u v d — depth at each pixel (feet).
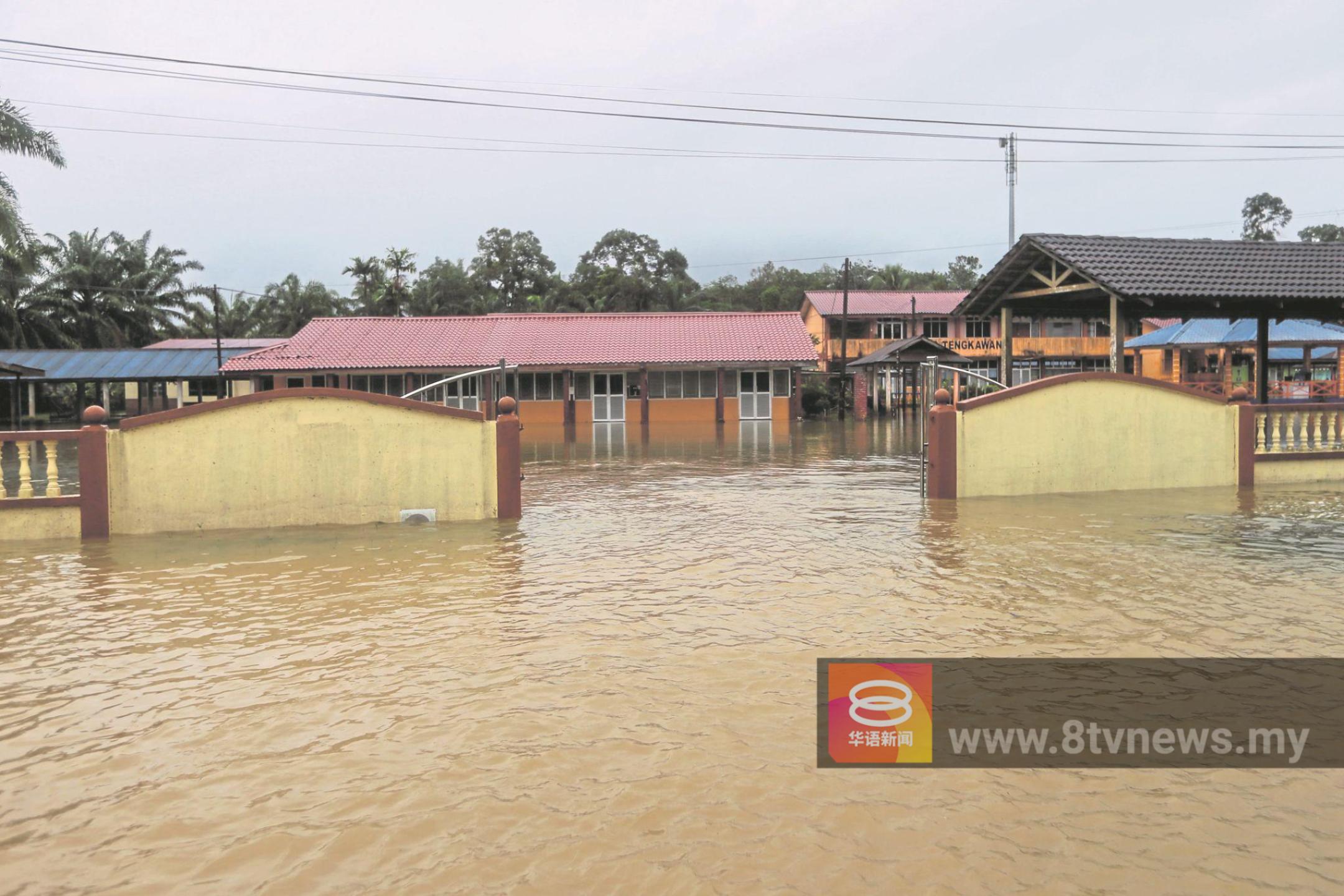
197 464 32.63
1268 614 19.89
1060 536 29.68
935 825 11.00
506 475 34.73
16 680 16.47
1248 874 9.90
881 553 27.12
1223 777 12.20
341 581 24.31
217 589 23.44
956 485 39.11
